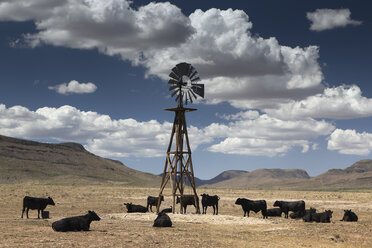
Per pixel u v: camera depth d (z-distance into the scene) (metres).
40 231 23.81
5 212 38.31
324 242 21.97
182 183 39.31
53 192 80.25
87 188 108.94
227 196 80.75
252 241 21.89
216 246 19.98
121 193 83.88
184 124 39.00
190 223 30.30
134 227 27.11
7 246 18.44
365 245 21.36
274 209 39.06
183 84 38.69
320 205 56.50
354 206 54.28
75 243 19.44
